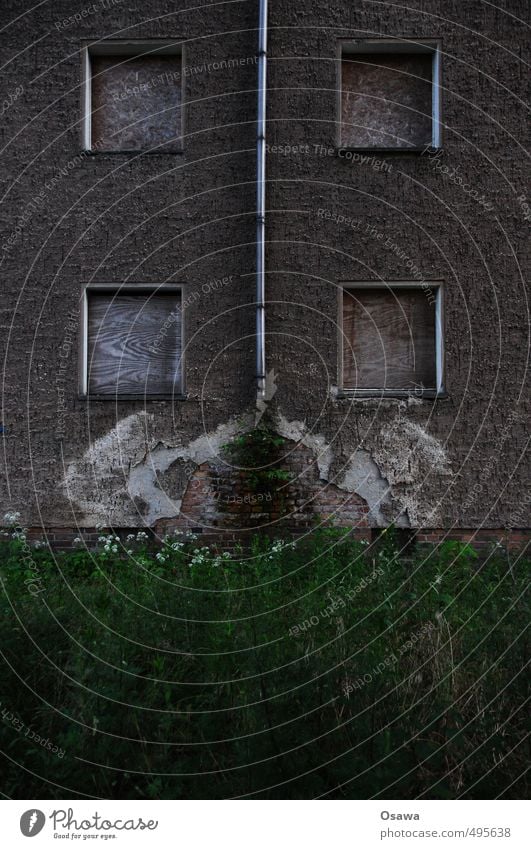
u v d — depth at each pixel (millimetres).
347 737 3465
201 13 9188
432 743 3467
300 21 9156
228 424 9039
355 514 8930
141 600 5461
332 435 8992
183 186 9164
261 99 8938
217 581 6445
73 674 3992
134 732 3570
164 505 8977
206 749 3525
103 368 9164
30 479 9031
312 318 9086
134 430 9062
